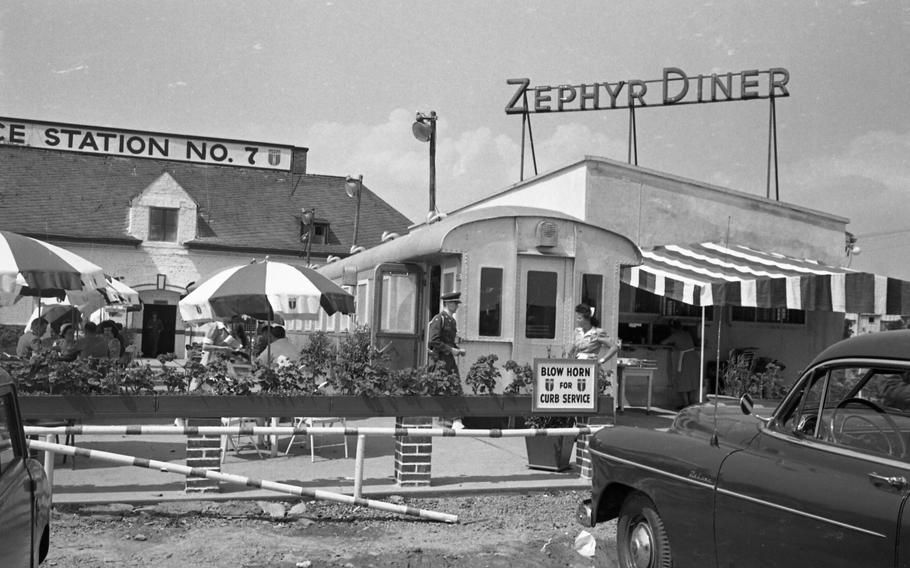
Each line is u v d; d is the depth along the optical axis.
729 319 17.52
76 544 6.44
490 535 7.16
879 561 3.70
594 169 16.33
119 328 17.06
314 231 42.53
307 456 10.35
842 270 16.38
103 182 41.16
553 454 9.63
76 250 38.09
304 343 21.45
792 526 4.18
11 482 4.23
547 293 12.47
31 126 45.16
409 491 8.29
